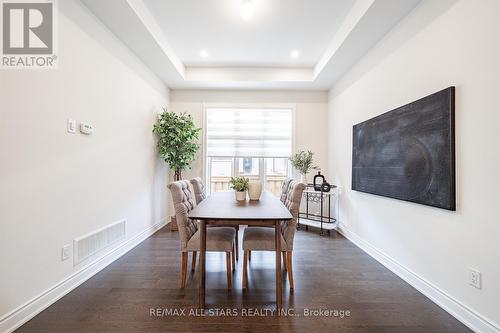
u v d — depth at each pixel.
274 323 1.67
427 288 2.02
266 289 2.10
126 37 2.78
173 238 3.50
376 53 2.86
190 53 3.64
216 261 2.71
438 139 1.89
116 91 2.76
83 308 1.80
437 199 1.89
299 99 4.62
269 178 4.79
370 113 3.01
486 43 1.54
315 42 3.30
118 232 2.80
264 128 4.67
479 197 1.59
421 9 2.13
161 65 3.55
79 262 2.17
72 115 2.08
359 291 2.09
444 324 1.67
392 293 2.06
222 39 3.24
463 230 1.70
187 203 2.31
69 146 2.05
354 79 3.45
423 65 2.10
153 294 2.01
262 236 2.13
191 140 4.16
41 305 1.77
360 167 3.17
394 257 2.49
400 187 2.35
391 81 2.57
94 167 2.38
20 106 1.64
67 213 2.03
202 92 4.58
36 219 1.75
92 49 2.34
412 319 1.72
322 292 2.06
